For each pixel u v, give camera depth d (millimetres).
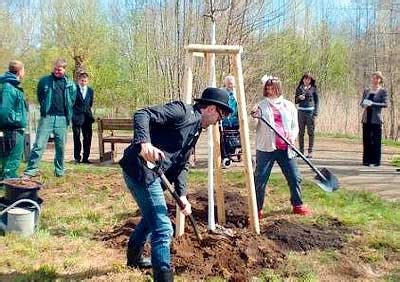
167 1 18938
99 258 4855
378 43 23422
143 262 4570
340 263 4793
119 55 26828
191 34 17719
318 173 6059
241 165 10523
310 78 11602
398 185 8586
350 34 28094
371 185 8562
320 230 5730
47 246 5145
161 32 19344
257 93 20156
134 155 3900
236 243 5020
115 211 6559
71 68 27281
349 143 15414
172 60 18875
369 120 10594
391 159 11953
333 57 28781
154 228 3920
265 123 5984
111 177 8891
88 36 27312
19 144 7883
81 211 6531
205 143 14523
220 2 14617
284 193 7633
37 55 29297
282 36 23000
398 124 20891
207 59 5324
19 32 29250
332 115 19812
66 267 4617
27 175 8578
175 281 4254
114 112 27547
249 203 5543
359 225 5969
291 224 5852
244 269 4539
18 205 5559
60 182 8391
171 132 3938
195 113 4000
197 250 4852
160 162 3852
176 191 4266
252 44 19391
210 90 4070
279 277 4410
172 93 18812
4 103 7652
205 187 7980
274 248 5066
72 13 27469
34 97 29391
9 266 4613
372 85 10656
